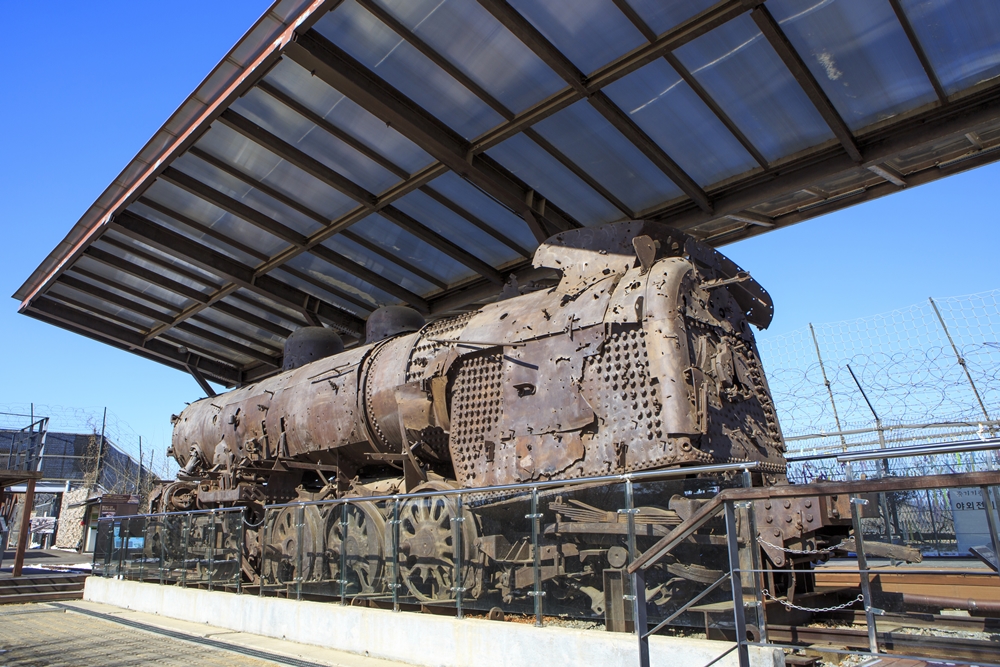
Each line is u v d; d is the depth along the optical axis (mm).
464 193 13047
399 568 7953
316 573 9117
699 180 11711
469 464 8227
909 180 11039
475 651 6570
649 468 6543
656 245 7820
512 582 6785
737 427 7148
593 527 6211
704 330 7352
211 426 14797
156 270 17031
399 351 10344
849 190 11664
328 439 11141
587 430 7152
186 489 14969
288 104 11141
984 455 8688
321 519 9328
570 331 7602
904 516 5434
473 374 8648
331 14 9438
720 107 10133
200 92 10984
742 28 8906
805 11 8508
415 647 7145
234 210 13945
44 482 39938
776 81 9602
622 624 5883
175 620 11258
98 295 18156
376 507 8742
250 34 9898
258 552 10664
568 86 10094
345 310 18469
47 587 15492
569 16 9000
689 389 6641
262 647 8344
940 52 8828
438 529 7602
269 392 13180
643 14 8805
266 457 12539
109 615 11891
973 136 9984
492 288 15969
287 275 16766
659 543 4629
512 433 7797
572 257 8414
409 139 11367
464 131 11336
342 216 14148
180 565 12156
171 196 14109
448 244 14648
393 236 14812
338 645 8078
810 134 10422
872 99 9656
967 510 5527
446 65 9977
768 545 5582
